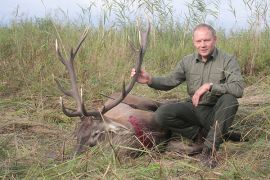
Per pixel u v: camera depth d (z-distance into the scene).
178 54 5.63
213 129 2.98
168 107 3.22
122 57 5.31
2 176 2.67
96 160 2.84
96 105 4.39
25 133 3.67
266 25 5.43
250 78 4.96
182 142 3.26
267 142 3.01
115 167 2.64
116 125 3.21
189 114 3.23
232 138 3.39
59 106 4.32
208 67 3.16
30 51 5.42
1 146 3.20
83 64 5.05
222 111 2.97
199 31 3.10
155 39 5.95
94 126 3.24
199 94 2.97
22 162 2.96
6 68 5.13
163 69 5.37
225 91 2.99
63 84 4.78
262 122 3.51
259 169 2.66
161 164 2.64
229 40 5.88
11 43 5.92
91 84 4.73
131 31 5.82
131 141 3.19
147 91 4.73
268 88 4.43
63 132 3.73
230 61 3.11
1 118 3.96
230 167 2.71
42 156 3.13
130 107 3.77
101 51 5.38
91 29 5.95
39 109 4.21
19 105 4.34
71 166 2.74
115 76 4.98
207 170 2.70
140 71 3.31
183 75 3.33
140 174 2.60
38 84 4.73
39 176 2.71
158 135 3.41
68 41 5.59
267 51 5.45
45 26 6.46
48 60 5.23
